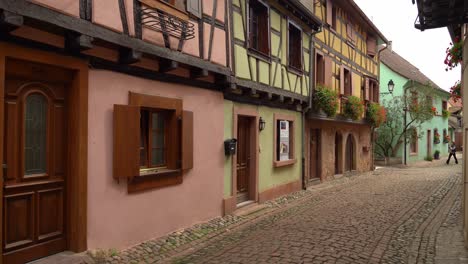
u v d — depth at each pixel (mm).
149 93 6207
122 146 5551
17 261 4422
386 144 25344
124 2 5391
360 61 18906
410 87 25016
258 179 9984
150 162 6465
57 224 4949
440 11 5852
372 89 21016
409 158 26234
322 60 14023
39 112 4738
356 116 16422
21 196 4488
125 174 5559
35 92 4664
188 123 6945
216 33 7539
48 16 4277
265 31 10023
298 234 6734
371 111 19281
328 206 9781
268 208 9547
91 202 5195
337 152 17078
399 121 24766
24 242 4504
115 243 5555
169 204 6660
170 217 6684
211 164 7887
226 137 8531
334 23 15508
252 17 9859
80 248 5016
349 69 17094
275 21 10516
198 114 7449
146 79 6152
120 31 5285
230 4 8125
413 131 25688
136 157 5668
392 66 25359
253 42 9992
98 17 4938
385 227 7367
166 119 6840
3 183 4281
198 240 6449
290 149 12086
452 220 8195
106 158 5414
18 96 4473
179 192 6918
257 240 6383
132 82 5875
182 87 6992
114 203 5543
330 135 15602
